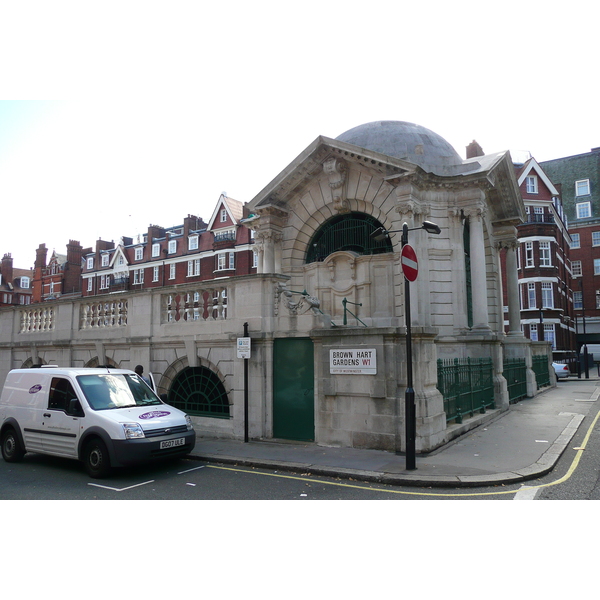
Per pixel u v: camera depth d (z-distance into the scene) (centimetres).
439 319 1814
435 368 1085
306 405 1152
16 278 8575
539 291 4462
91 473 882
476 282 1855
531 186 4753
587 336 5569
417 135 2039
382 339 1025
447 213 1877
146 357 1402
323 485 816
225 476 886
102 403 938
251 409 1198
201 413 1299
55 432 952
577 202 6094
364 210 1894
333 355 1082
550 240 4544
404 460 931
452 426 1172
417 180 1777
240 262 5072
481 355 1752
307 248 2036
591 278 5769
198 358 1306
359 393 1046
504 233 2253
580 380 3503
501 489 773
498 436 1173
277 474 896
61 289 7206
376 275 1827
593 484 786
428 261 1827
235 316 1258
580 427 1330
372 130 2086
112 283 6350
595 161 6244
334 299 1897
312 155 1895
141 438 873
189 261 5569
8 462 1027
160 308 1410
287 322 1190
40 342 1698
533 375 2197
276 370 1197
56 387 993
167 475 896
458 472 842
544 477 839
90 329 1570
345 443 1063
